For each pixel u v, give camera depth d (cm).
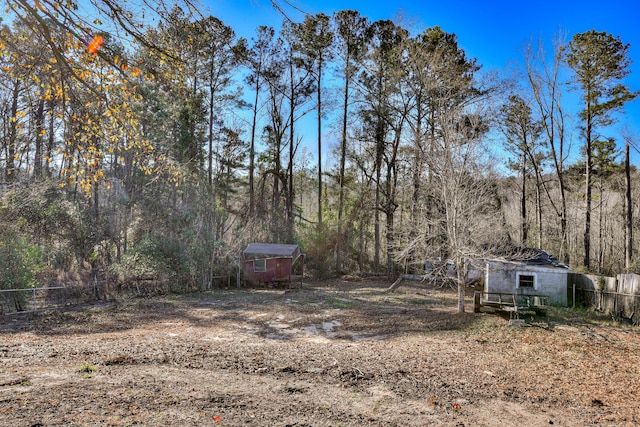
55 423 446
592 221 4281
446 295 2411
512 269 2002
